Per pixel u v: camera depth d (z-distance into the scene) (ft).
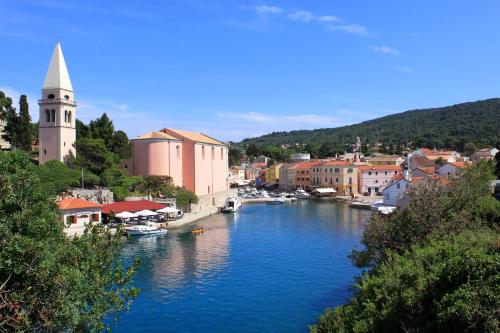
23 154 68.28
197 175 412.16
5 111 345.10
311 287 158.51
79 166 323.78
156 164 384.47
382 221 142.41
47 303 58.44
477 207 153.17
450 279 74.28
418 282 80.12
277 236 262.26
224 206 415.03
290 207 446.19
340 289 155.74
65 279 59.47
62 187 275.39
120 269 74.90
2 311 55.83
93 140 339.36
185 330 121.60
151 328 122.72
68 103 343.26
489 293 61.72
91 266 70.85
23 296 56.34
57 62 341.82
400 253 128.26
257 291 154.10
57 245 64.69
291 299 146.00
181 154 408.26
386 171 560.61
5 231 56.59
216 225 308.81
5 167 64.90
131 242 240.12
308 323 126.21
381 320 79.00
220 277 171.32
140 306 138.72
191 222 322.55
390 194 390.63
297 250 220.64
